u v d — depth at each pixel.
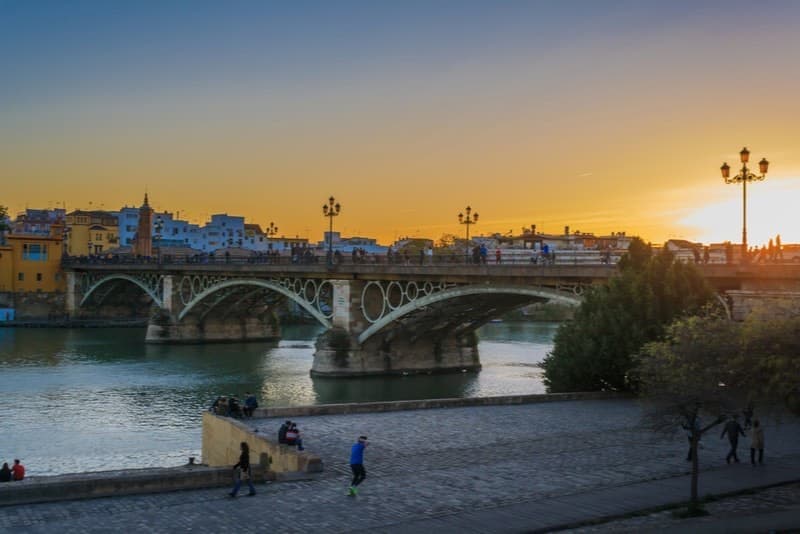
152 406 61.62
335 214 83.69
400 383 73.88
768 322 25.67
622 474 27.14
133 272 123.62
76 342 109.94
